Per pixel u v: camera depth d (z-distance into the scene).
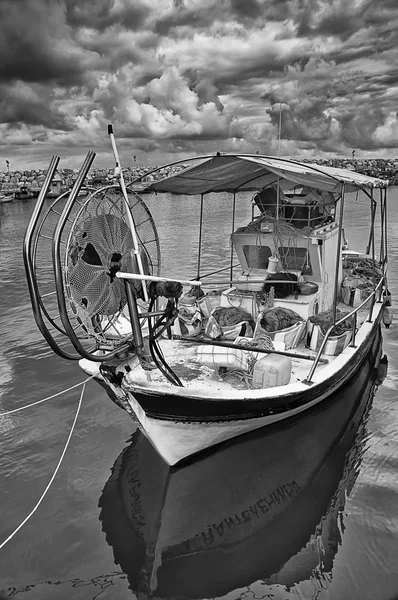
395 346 11.50
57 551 5.45
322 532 5.66
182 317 8.70
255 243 9.65
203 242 27.03
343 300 11.14
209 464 6.96
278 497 6.25
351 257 14.38
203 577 5.11
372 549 5.36
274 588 4.95
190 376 7.38
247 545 5.51
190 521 5.87
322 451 7.21
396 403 8.62
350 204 44.66
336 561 5.24
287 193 10.29
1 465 7.02
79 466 6.97
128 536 5.66
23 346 11.86
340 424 7.96
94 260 5.43
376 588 4.88
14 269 22.03
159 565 5.25
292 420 7.67
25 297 16.83
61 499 6.28
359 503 6.08
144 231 6.54
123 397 5.72
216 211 46.00
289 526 5.75
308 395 7.16
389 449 7.20
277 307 8.97
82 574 5.15
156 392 5.68
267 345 7.92
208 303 9.72
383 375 9.85
